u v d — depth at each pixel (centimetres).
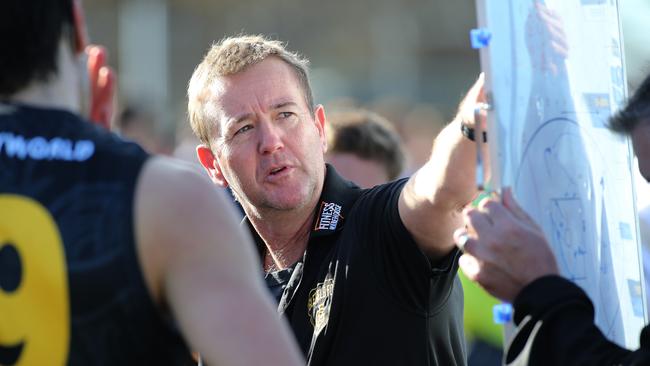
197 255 366
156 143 1662
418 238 557
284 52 622
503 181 462
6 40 379
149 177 374
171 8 3469
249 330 359
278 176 595
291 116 603
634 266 523
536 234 458
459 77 3525
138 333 367
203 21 3541
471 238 470
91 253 367
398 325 566
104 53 439
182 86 3438
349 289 568
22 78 384
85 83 416
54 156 381
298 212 602
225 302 361
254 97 600
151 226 366
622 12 925
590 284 494
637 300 523
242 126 603
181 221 368
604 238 507
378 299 565
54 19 387
